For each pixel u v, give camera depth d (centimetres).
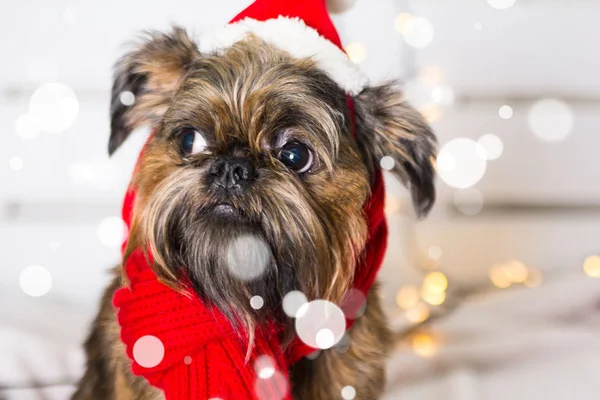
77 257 86
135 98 55
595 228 89
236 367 48
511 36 87
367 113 53
